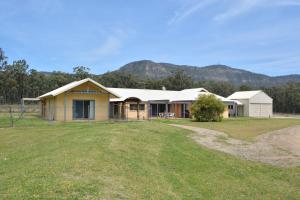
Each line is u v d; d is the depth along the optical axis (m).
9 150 16.31
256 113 76.25
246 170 13.61
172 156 15.59
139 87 104.12
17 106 75.94
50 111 43.50
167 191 9.74
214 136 25.97
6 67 92.75
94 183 8.91
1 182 9.07
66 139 17.98
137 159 13.62
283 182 11.95
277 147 20.66
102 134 19.69
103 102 41.66
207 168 13.72
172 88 104.56
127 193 8.62
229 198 9.93
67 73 103.88
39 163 11.09
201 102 45.06
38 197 7.54
